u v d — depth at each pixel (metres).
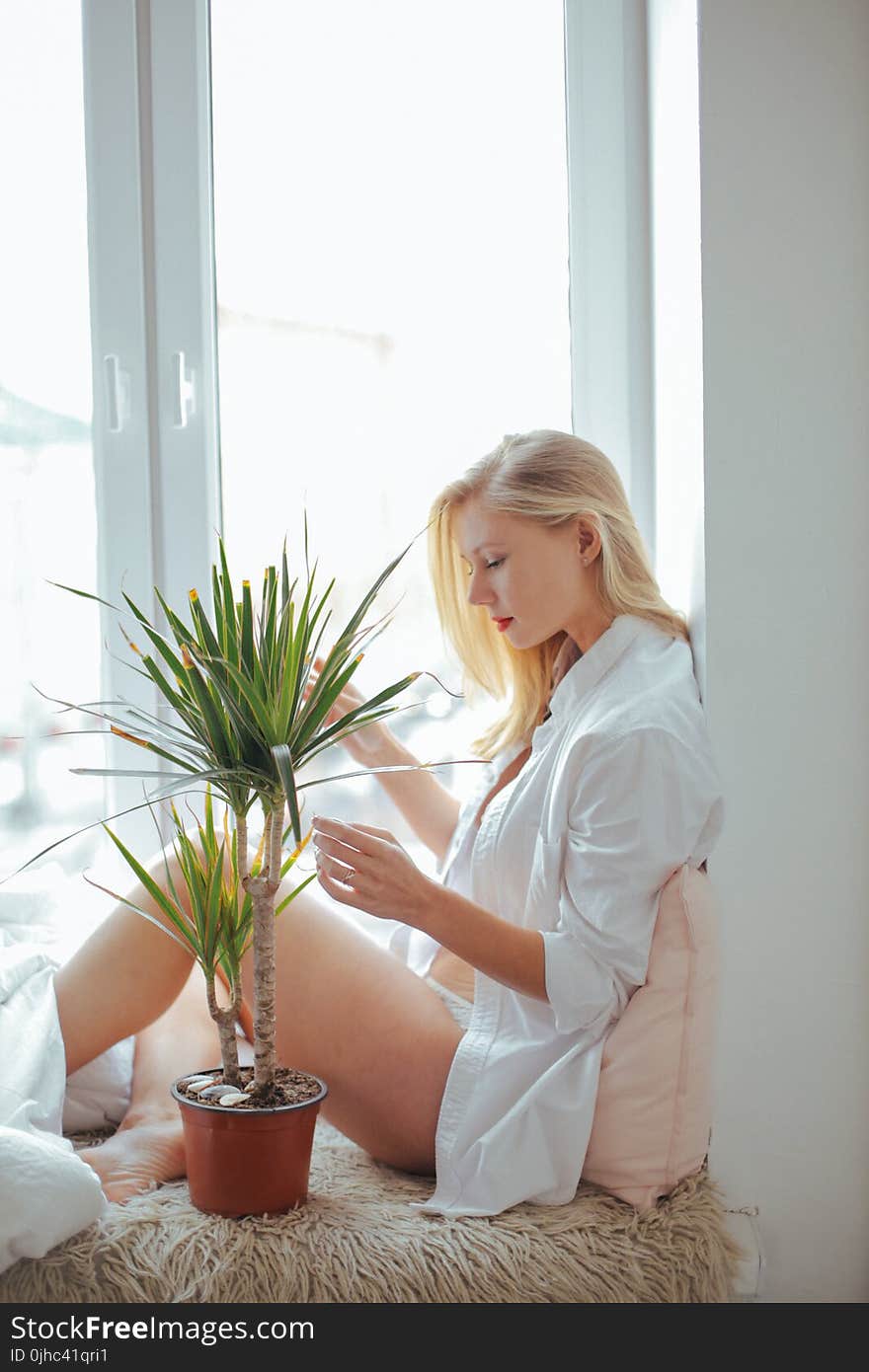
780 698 1.59
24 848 1.91
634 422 1.91
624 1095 1.36
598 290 1.91
